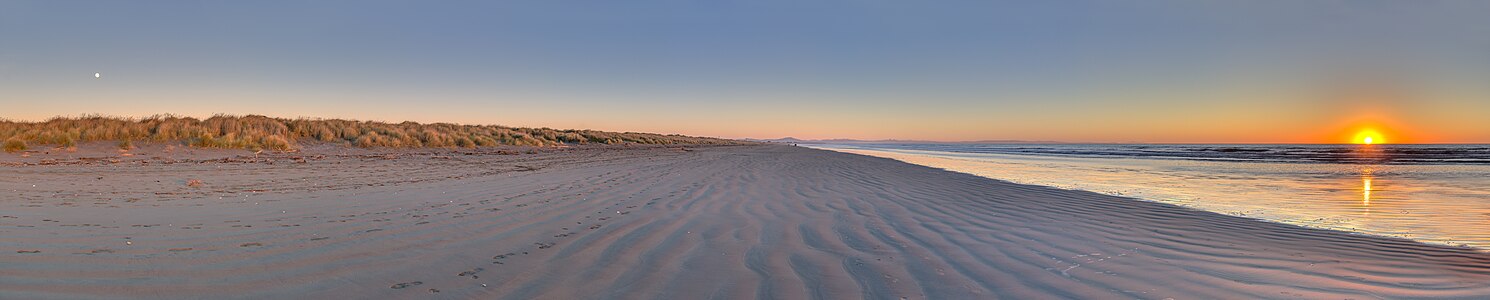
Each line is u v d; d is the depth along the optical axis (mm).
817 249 4660
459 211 6297
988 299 3320
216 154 16906
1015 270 4004
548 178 11078
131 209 6000
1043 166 22984
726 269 3918
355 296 3096
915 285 3596
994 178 14695
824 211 6996
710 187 9719
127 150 16266
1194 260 4395
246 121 22016
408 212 6137
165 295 2953
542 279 3561
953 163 24875
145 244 4098
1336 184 14234
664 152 28500
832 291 3436
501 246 4480
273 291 3111
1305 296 3383
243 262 3680
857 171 15219
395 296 3125
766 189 9562
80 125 19062
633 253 4352
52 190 7758
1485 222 7309
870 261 4238
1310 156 37562
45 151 15016
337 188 8742
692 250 4516
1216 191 12047
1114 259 4391
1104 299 3324
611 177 11523
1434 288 3609
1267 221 7117
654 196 8219
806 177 12484
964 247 4820
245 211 6000
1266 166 24031
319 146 20938
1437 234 6211
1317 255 4695
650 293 3320
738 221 6066
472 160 17594
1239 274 3928
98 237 4281
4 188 7848
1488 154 40594
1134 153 46281
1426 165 24516
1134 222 6578
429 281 3438
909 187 10570
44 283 3037
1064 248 4816
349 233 4793
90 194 7391
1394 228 6664
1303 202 9906
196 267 3508
